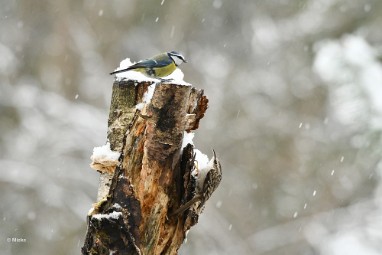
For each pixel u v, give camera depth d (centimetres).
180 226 484
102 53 1931
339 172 1667
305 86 1805
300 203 1761
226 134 1806
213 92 1900
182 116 475
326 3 1439
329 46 1035
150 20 1959
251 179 1784
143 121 471
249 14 1992
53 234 1605
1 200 1609
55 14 1895
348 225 1677
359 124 962
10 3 1914
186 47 1991
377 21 1331
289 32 1825
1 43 1833
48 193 1600
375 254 1588
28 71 1870
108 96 1845
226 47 2023
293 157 1794
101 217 439
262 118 1834
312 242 1677
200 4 1933
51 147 1630
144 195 468
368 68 965
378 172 1167
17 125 1700
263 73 1905
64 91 1839
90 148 1645
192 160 485
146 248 466
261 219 1770
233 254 1662
